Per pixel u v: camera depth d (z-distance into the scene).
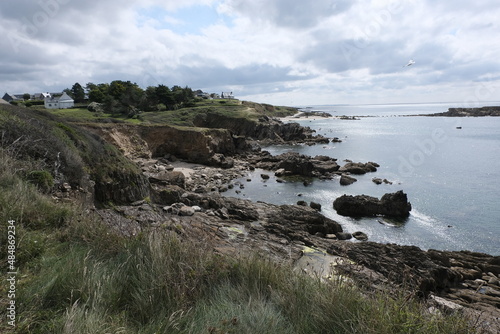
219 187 29.88
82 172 12.13
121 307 3.53
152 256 4.30
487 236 18.80
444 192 28.14
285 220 17.70
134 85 99.69
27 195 6.02
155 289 3.71
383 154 50.62
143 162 38.66
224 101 115.44
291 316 3.62
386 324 3.19
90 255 4.50
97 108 79.69
